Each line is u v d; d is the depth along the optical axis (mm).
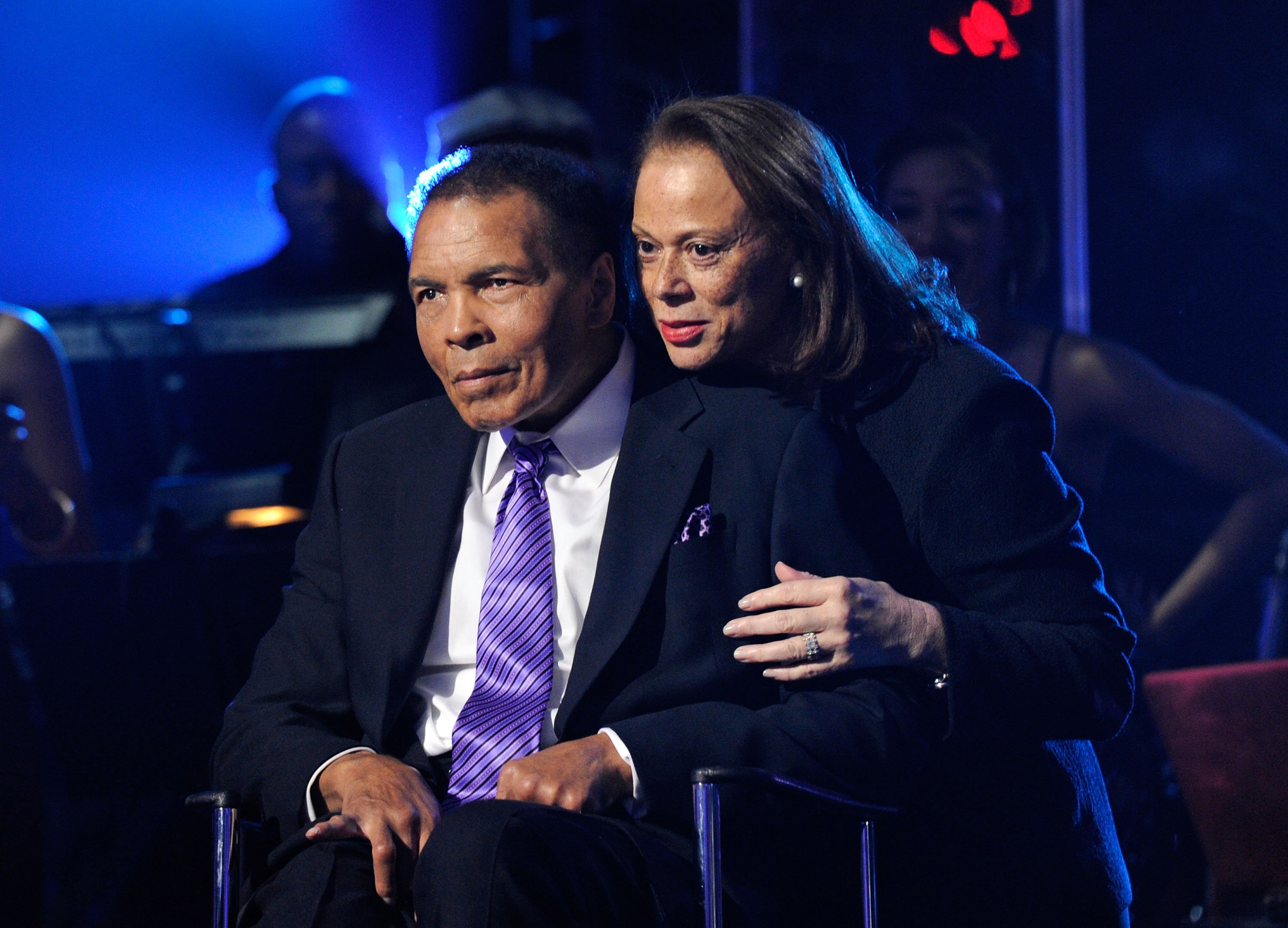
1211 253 16016
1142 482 14938
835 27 15500
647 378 8727
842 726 7672
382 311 14398
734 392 8555
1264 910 9609
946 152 12117
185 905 13617
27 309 14062
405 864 7453
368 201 15656
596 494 8445
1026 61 15148
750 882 7766
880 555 8531
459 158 8641
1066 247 15039
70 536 12859
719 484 8273
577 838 7047
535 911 6766
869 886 7836
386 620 8383
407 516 8562
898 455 8562
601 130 20016
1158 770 12234
